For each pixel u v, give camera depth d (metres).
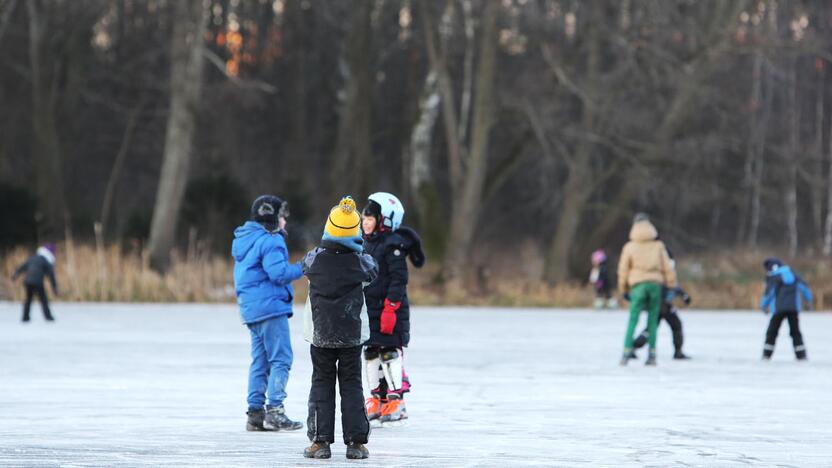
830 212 160.12
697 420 32.25
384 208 30.48
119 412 32.97
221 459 24.02
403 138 186.50
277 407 29.17
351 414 24.50
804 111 188.38
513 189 192.25
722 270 134.12
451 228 129.75
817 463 24.28
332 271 24.56
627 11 135.25
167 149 125.56
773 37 131.12
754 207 165.62
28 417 31.59
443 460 24.19
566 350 59.81
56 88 172.50
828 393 40.53
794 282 55.22
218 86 142.12
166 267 124.00
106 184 198.50
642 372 48.44
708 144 139.38
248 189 182.38
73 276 107.44
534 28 129.75
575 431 29.55
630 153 136.88
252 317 29.16
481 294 120.88
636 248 51.38
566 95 141.88
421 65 190.38
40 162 161.88
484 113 130.00
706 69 131.12
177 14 126.38
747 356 58.00
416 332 73.25
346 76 161.00
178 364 49.44
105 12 163.75
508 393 39.75
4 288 106.50
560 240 132.62
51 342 61.03
